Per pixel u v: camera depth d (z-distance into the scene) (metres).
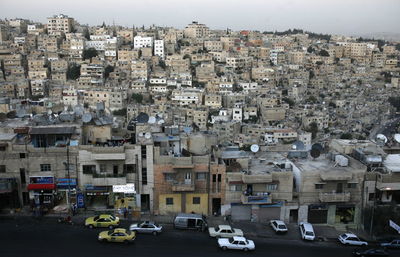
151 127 52.91
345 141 55.47
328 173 44.41
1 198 44.03
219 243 38.22
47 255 35.34
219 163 46.28
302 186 44.91
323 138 195.50
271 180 44.09
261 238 41.25
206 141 49.69
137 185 44.97
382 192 46.31
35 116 53.69
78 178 44.62
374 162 47.31
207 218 44.88
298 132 180.25
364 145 53.09
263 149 56.09
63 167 44.19
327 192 45.22
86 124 49.22
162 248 37.69
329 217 45.78
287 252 38.59
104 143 48.69
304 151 51.62
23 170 44.00
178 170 44.44
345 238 40.88
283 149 56.78
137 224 40.84
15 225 40.72
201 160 44.69
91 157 43.91
